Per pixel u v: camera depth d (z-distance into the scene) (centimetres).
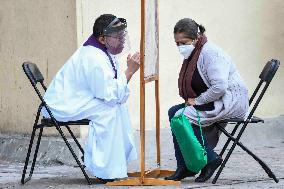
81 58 1392
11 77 2056
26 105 2003
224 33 2086
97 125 1375
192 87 1403
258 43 2164
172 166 1731
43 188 1383
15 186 1427
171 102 1978
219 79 1367
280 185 1382
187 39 1391
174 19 1981
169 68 1973
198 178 1410
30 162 1889
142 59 1338
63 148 1812
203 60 1388
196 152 1342
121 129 1387
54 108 1391
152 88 1941
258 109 2155
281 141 2150
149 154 1903
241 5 2127
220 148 2005
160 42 1958
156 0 1419
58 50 1867
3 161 1973
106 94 1370
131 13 1892
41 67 1930
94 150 1371
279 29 2212
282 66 2214
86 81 1388
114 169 1376
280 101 2208
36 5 1936
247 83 2138
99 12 1833
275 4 2202
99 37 1393
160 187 1340
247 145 2081
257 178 1481
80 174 1606
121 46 1391
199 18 2030
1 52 2091
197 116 1376
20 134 2028
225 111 1381
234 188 1336
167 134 1936
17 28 2017
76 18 1805
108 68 1379
